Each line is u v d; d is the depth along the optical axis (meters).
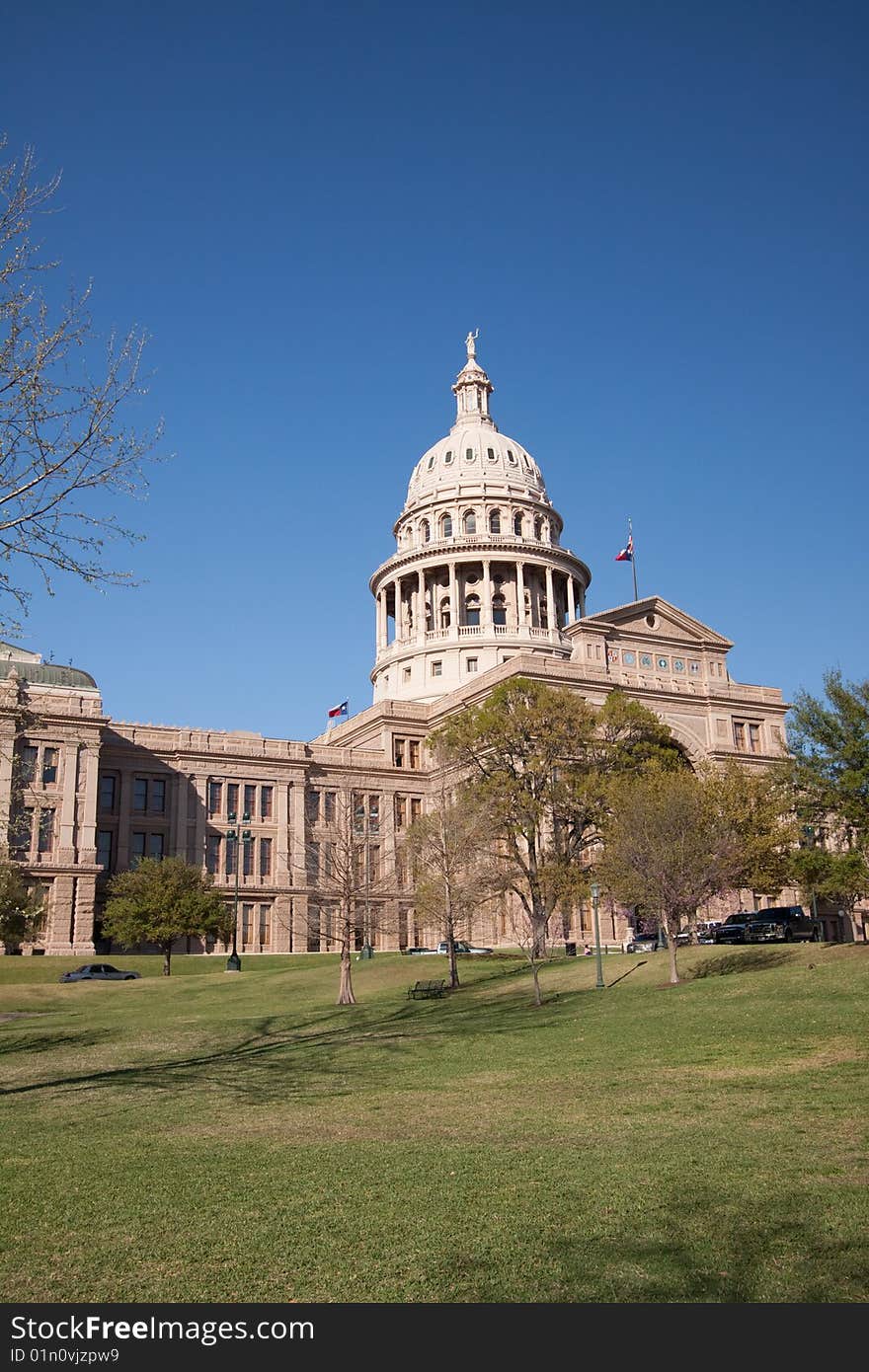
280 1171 16.08
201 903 74.12
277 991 57.56
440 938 94.56
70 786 84.88
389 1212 13.41
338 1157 16.97
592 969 51.75
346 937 51.47
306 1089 25.42
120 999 57.06
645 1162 15.46
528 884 63.22
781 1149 16.02
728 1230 12.13
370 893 67.50
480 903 59.91
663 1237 12.01
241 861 95.00
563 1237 12.15
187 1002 54.50
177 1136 19.67
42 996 58.56
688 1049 27.36
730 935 62.97
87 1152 18.25
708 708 101.50
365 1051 31.97
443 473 144.38
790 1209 12.77
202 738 97.12
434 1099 22.97
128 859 91.75
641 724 67.00
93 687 93.69
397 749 107.31
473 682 101.00
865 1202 12.91
